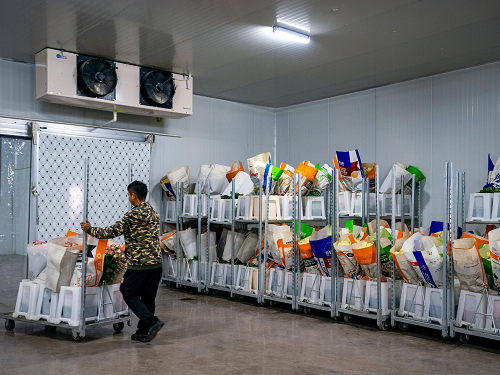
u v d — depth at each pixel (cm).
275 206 580
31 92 630
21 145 627
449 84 661
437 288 429
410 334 445
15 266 616
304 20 488
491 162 587
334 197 496
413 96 702
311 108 855
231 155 853
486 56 599
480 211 520
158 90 645
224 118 847
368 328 468
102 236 395
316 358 372
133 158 716
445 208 413
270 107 912
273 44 559
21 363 356
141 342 415
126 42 555
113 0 443
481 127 625
